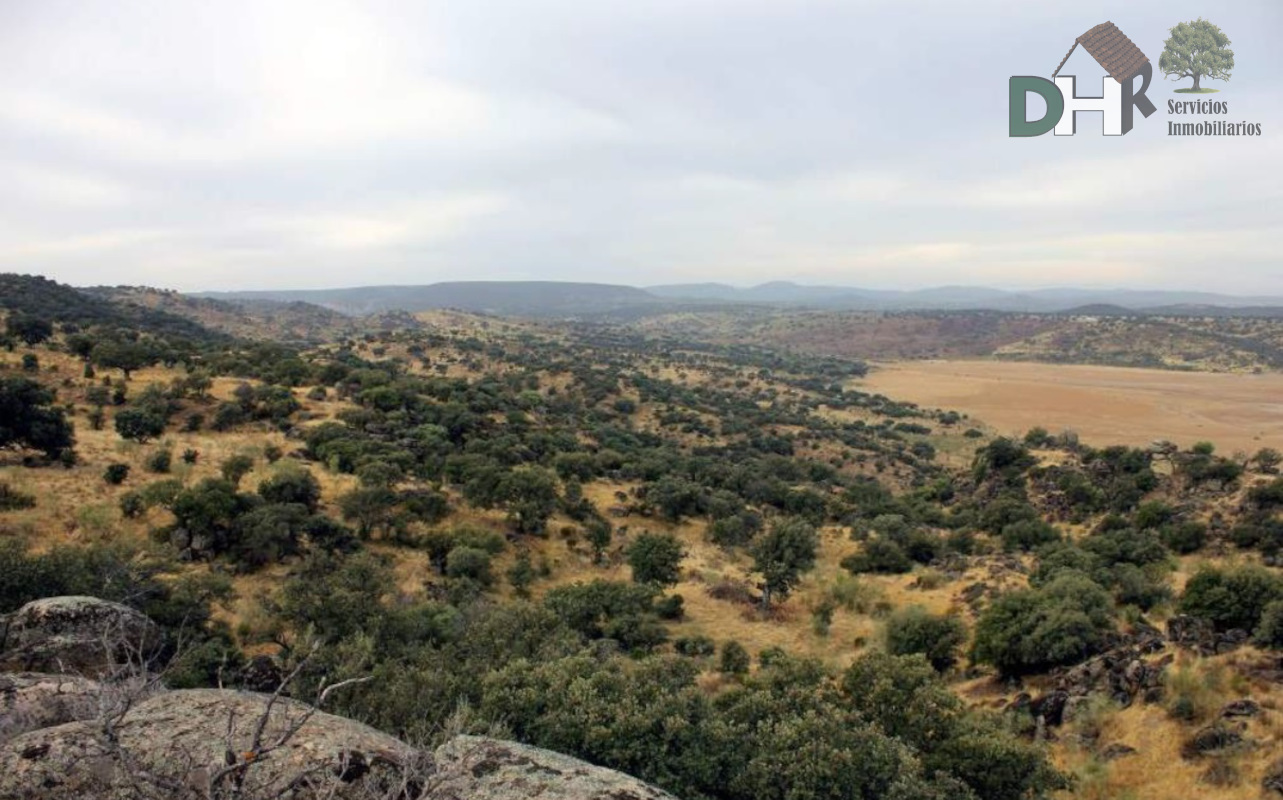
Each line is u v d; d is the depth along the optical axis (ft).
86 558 79.05
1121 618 89.25
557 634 74.33
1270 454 178.81
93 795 25.50
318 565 99.86
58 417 137.59
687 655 100.73
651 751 43.93
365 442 185.16
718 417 411.75
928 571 139.85
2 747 27.78
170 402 195.31
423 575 127.75
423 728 47.24
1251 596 73.67
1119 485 175.94
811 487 260.83
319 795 23.85
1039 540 154.81
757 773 43.75
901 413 464.65
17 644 47.42
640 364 625.82
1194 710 59.36
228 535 116.06
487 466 175.73
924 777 48.03
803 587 140.26
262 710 32.35
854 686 57.16
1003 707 75.25
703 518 204.95
